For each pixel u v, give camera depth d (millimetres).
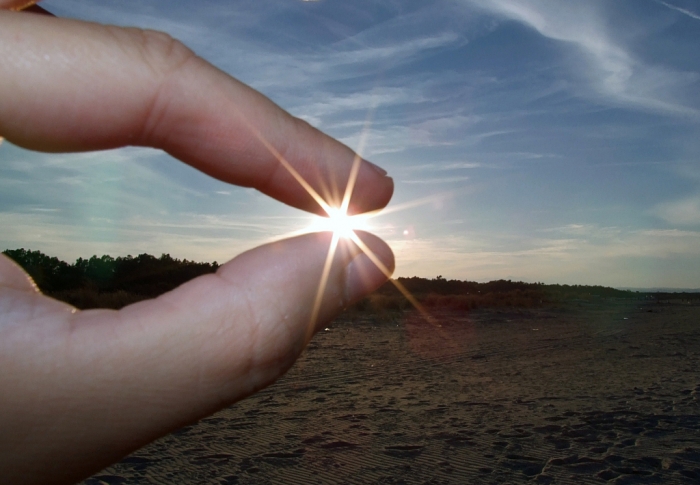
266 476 741
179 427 89
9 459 82
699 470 778
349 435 948
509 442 914
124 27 88
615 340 2676
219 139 88
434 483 723
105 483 701
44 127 82
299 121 93
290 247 93
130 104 84
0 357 82
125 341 86
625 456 844
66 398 84
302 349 93
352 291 94
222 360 88
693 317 4750
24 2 88
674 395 1316
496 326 3365
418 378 1523
